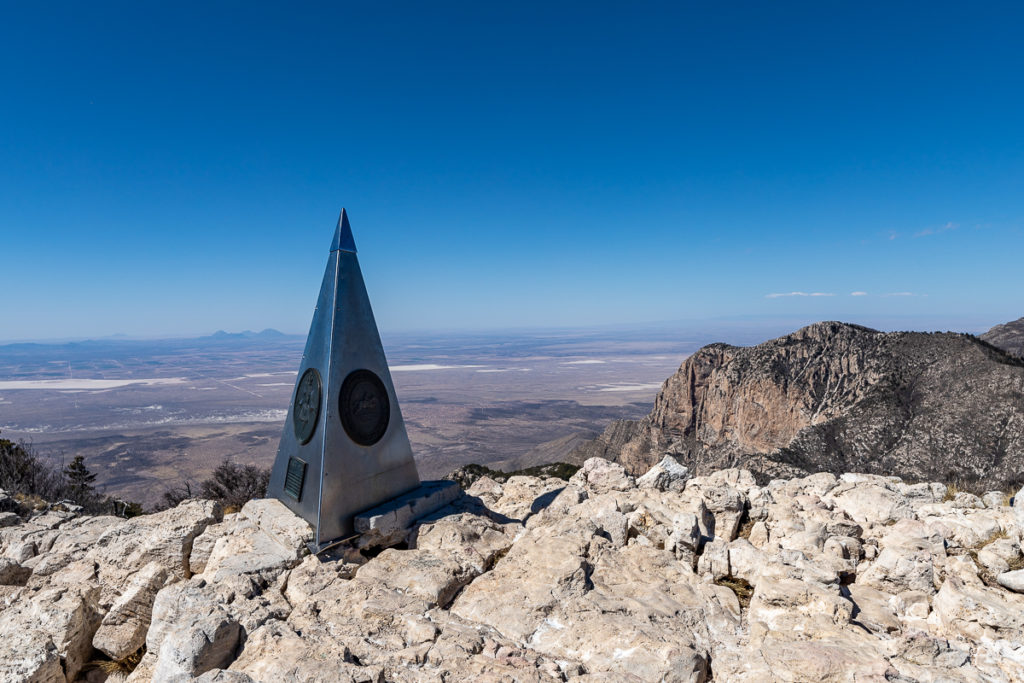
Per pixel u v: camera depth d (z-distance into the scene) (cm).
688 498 1004
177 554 864
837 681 557
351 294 982
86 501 1952
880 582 780
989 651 626
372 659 604
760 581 748
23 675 686
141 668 682
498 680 560
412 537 954
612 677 568
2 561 918
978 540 835
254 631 644
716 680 604
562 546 844
